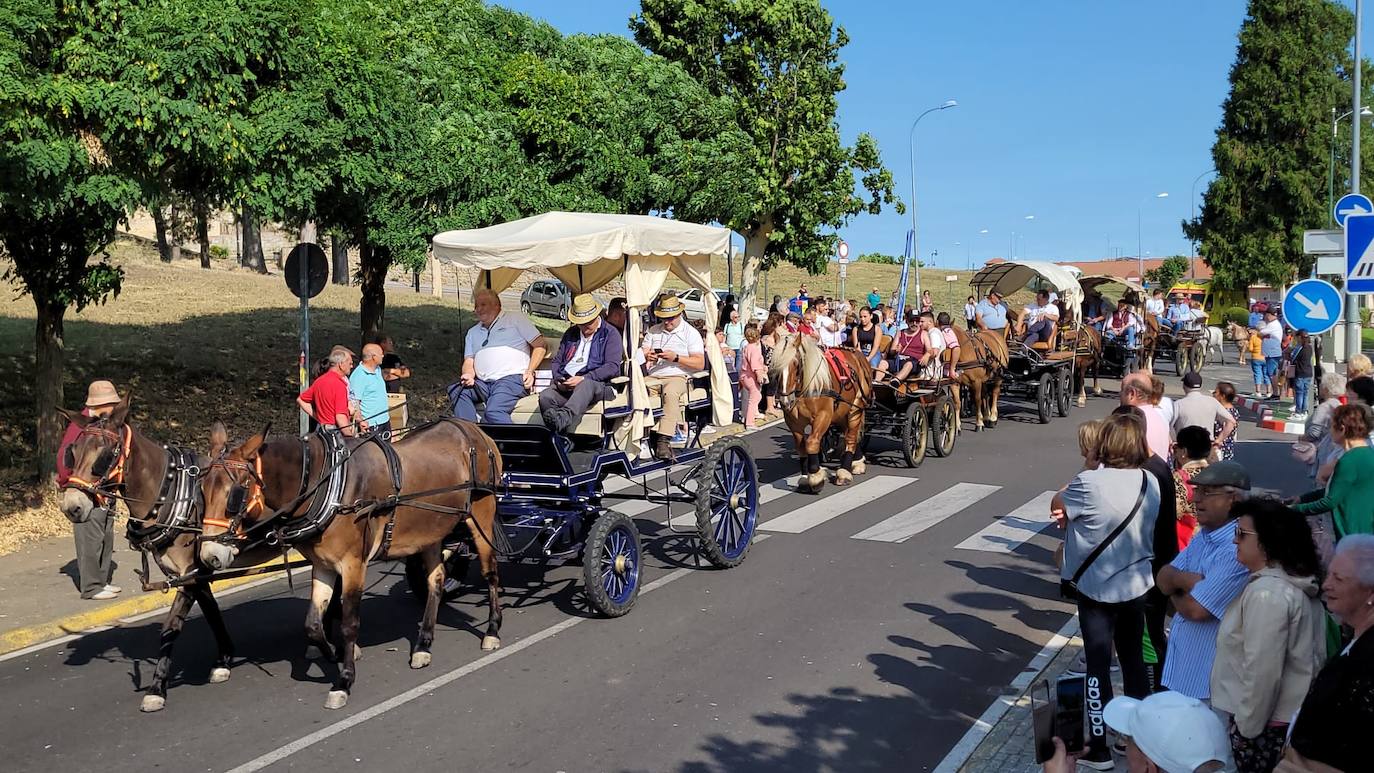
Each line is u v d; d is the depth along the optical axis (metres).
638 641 8.38
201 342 21.48
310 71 13.13
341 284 39.03
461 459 8.28
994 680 7.49
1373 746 3.37
